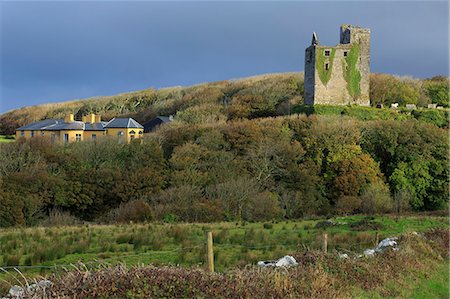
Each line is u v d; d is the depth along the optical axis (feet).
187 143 177.47
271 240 67.82
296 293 33.86
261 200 136.56
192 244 63.62
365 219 99.60
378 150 182.50
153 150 173.78
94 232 74.79
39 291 30.01
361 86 226.58
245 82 362.53
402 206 152.25
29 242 64.13
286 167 166.09
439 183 168.04
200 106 289.33
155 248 60.95
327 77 223.10
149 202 147.43
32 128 258.98
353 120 193.06
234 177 153.48
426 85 275.80
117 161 175.63
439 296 41.83
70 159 167.53
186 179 153.48
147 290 30.14
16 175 147.33
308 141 178.50
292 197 151.84
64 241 63.98
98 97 433.48
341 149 176.14
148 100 400.67
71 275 31.65
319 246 60.23
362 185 163.53
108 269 32.58
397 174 168.25
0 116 383.24
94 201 158.20
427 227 85.20
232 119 241.76
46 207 153.38
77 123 254.27
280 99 275.80
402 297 39.73
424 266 49.85
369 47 227.40
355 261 44.19
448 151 173.17
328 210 150.71
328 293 35.32
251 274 35.14
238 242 65.98
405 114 217.36
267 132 183.01
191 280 32.01
